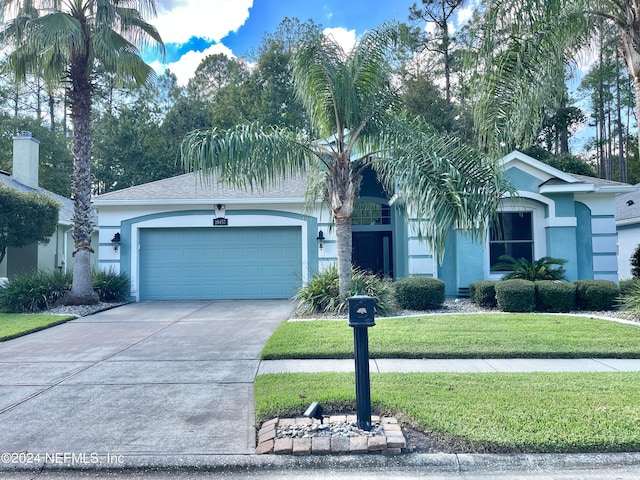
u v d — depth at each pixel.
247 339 8.77
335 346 7.55
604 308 10.89
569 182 12.91
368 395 4.41
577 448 3.98
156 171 32.56
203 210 15.00
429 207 7.49
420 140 8.55
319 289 11.23
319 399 5.06
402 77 24.58
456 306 11.80
